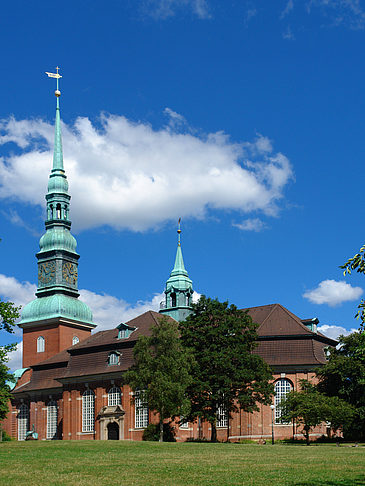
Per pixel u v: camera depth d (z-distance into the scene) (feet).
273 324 307.37
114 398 316.60
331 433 277.44
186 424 297.74
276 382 291.38
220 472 105.60
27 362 412.57
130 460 132.57
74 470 109.09
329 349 280.10
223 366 247.70
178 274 442.50
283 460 131.85
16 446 185.88
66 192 432.66
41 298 418.31
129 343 320.70
